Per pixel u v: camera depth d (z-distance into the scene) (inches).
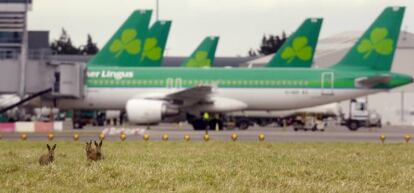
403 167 3398.1
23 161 3479.3
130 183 2677.2
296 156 3902.6
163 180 2751.0
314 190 2571.4
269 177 2891.2
